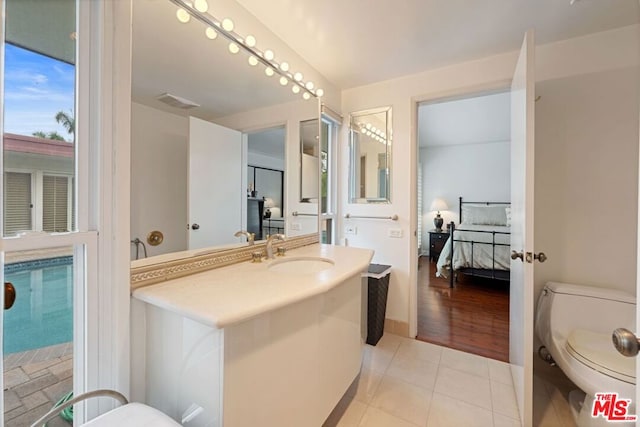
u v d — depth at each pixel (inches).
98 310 35.6
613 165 68.1
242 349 33.9
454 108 148.3
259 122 68.1
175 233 48.3
